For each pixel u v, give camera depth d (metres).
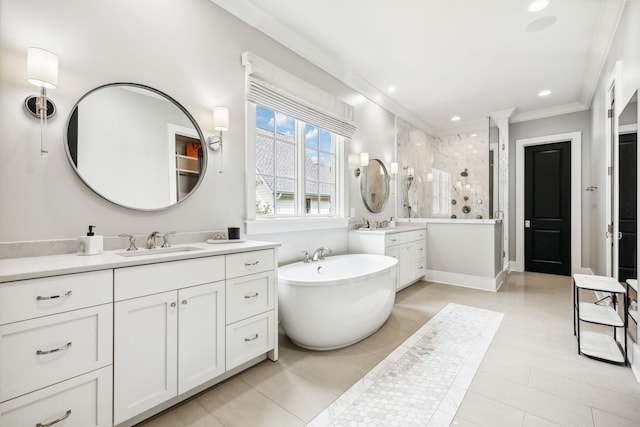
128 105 1.73
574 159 4.51
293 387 1.69
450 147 5.26
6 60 1.33
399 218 4.56
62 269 1.11
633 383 1.71
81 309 1.16
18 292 1.02
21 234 1.37
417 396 1.60
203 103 2.09
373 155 3.97
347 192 3.45
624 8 2.21
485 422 1.39
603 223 3.24
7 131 1.34
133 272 1.30
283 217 2.79
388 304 2.49
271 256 1.96
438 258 4.22
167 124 1.90
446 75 3.48
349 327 2.16
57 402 1.10
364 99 3.79
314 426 1.38
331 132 3.21
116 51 1.68
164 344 1.41
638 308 1.76
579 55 3.03
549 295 3.54
